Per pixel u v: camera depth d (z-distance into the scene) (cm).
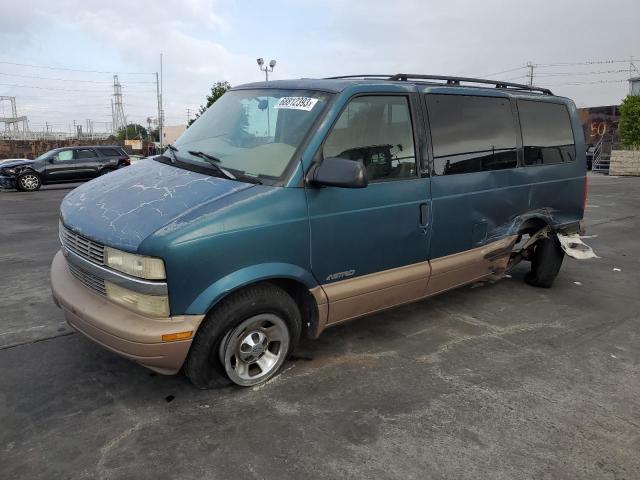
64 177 1859
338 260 349
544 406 330
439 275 421
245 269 304
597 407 331
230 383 331
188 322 288
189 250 281
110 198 330
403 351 404
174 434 288
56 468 258
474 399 335
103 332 294
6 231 903
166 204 304
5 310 471
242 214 299
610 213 1170
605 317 493
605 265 696
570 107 570
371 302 378
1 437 282
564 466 272
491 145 459
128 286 286
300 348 402
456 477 261
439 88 420
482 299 537
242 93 416
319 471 261
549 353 410
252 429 294
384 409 320
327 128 337
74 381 343
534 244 566
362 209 355
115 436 285
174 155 380
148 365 294
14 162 1828
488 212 457
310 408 318
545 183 520
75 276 338
